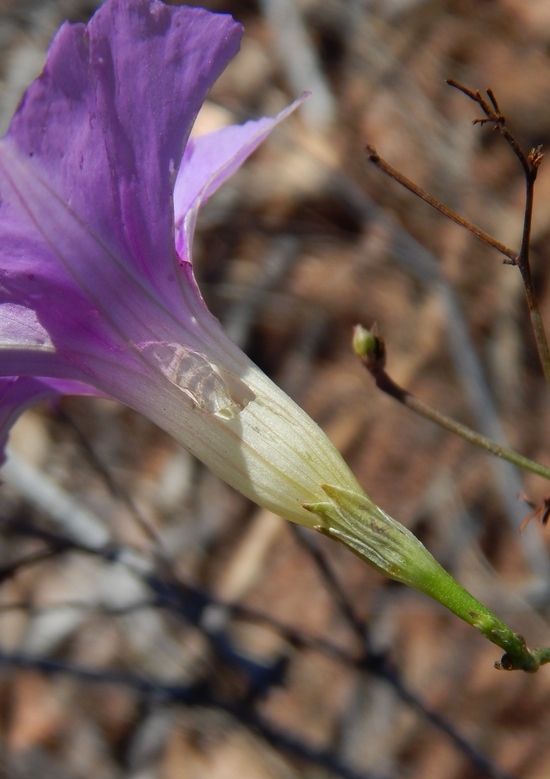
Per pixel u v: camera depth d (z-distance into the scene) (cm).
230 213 47
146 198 19
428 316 43
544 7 50
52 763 37
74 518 39
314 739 36
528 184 20
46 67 18
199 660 37
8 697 39
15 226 18
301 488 19
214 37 19
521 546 39
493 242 20
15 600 39
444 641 38
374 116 48
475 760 32
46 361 19
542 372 42
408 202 46
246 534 41
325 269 45
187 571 40
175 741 37
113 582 39
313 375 43
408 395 21
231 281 45
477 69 49
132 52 18
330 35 51
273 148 47
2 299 19
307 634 34
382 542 19
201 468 42
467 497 40
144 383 20
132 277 19
